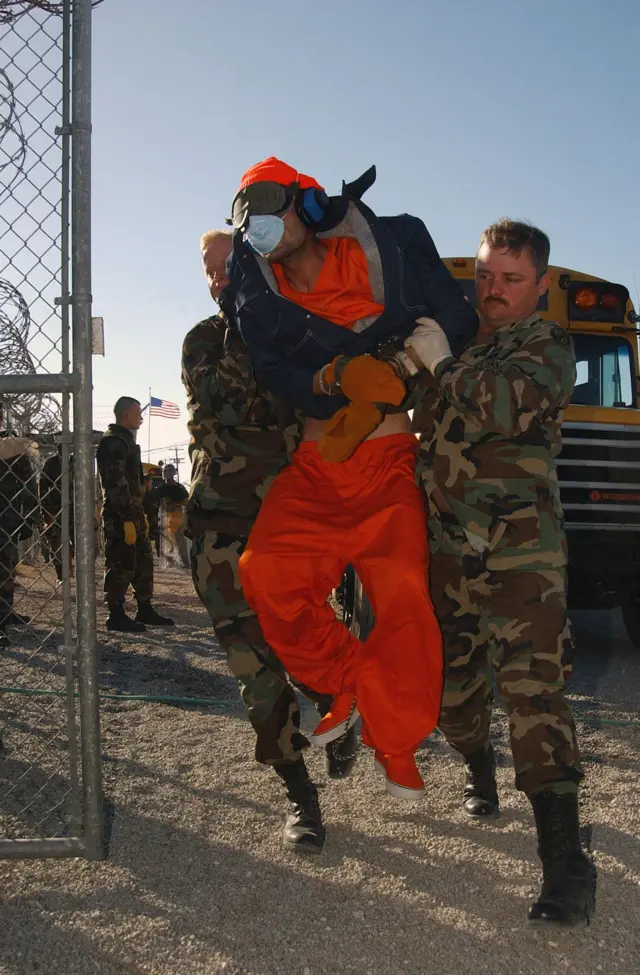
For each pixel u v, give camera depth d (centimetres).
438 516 295
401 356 273
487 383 258
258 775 386
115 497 789
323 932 253
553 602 271
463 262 656
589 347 689
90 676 293
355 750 333
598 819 334
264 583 275
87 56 286
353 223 274
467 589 295
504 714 500
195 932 252
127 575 800
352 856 303
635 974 234
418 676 256
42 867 292
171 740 441
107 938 248
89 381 287
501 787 373
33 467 406
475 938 250
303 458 298
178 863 296
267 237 264
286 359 286
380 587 270
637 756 416
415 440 304
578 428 639
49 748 422
